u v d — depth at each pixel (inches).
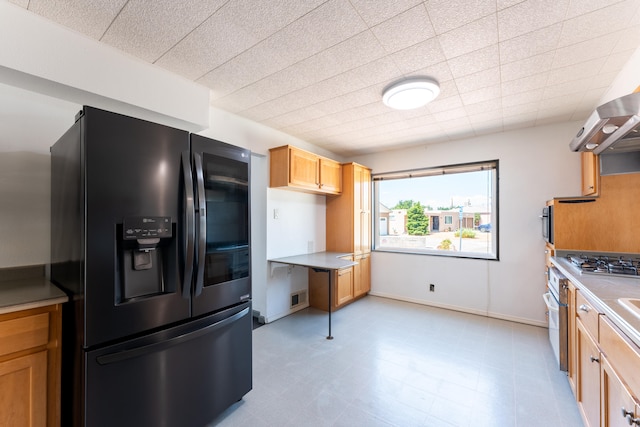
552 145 127.4
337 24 63.1
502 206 138.1
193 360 61.8
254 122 126.6
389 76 86.4
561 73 83.5
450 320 135.6
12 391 47.4
